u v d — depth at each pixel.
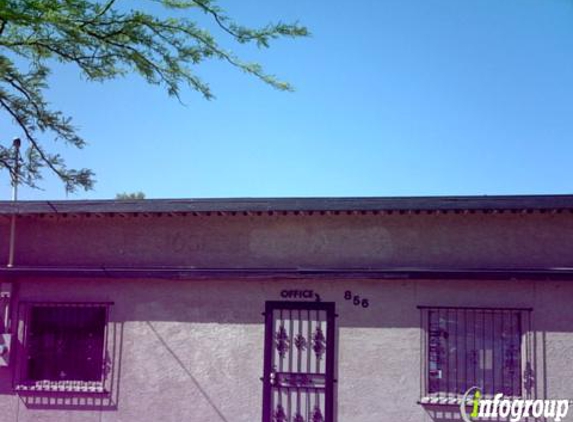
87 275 10.49
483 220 9.91
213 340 10.28
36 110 9.02
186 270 10.28
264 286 10.26
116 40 8.35
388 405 9.68
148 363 10.38
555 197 9.28
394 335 9.81
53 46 8.37
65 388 10.44
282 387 9.99
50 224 10.97
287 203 9.89
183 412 10.20
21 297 10.78
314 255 10.19
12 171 9.18
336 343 9.93
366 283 9.99
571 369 9.38
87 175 9.48
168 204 10.18
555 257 9.66
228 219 10.52
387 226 10.10
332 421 9.76
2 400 10.55
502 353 9.63
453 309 9.77
